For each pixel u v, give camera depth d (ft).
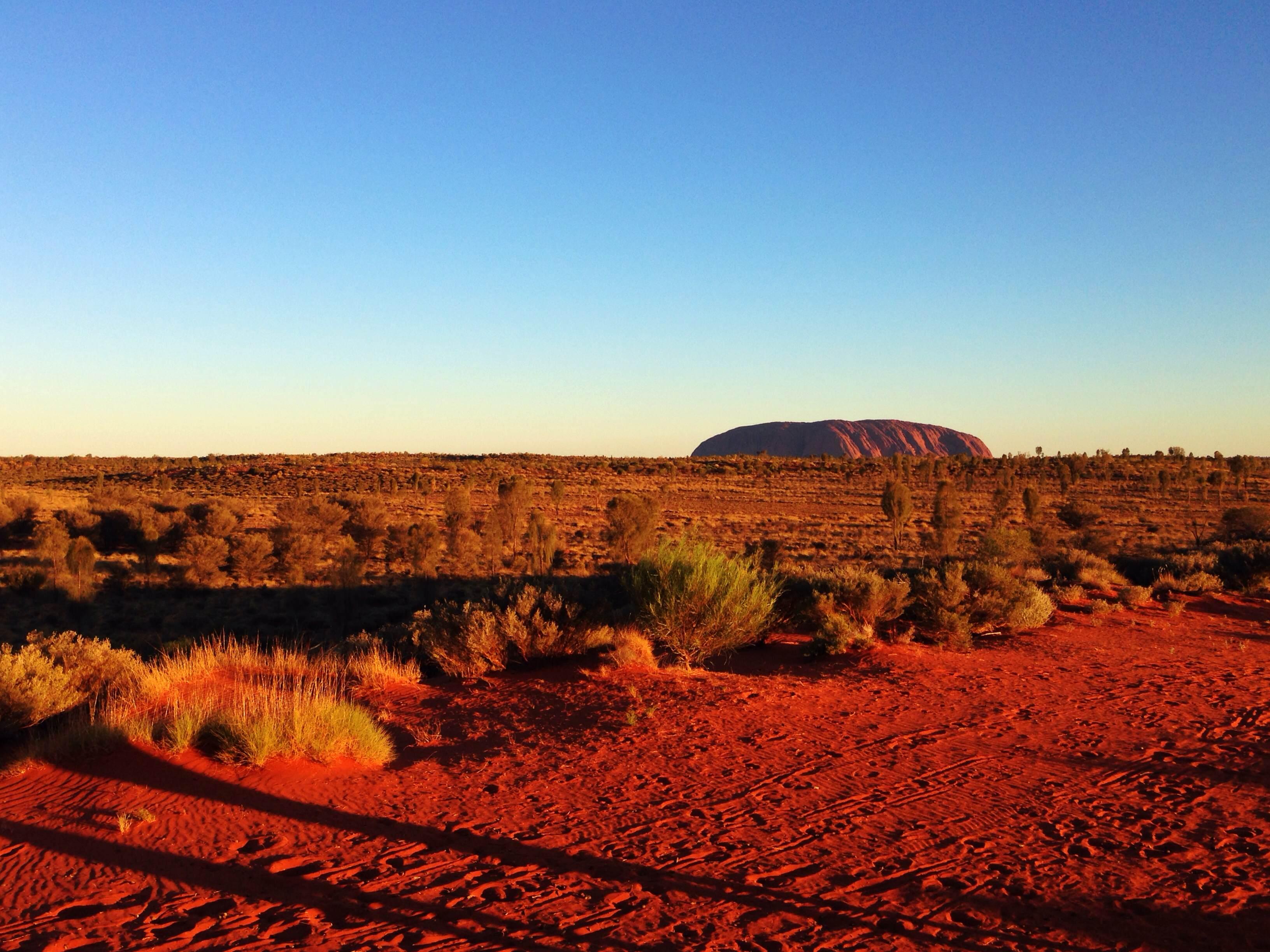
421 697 39.75
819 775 26.58
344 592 112.68
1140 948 15.87
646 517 151.94
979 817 22.94
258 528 196.44
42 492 271.28
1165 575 87.51
